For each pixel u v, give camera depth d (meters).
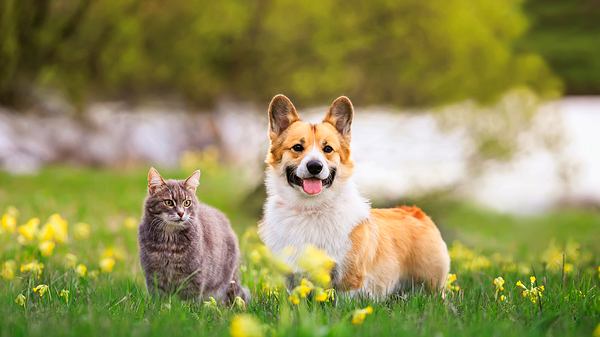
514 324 5.43
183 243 6.78
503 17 17.44
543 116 15.76
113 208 15.09
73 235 11.45
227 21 16.02
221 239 7.38
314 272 4.97
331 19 15.87
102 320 5.23
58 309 5.86
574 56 34.94
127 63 17.05
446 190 15.75
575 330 5.23
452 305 6.00
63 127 22.70
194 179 7.07
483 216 19.47
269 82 16.38
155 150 23.97
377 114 17.11
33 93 22.28
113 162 22.95
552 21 37.88
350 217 6.61
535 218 19.27
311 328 4.56
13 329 5.00
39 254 8.18
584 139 24.41
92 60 17.55
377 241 6.86
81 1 16.78
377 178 15.72
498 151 15.53
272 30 16.05
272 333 4.75
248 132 25.16
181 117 25.00
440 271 7.24
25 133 21.78
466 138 15.71
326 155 6.58
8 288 6.87
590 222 18.61
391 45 16.02
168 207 6.73
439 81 15.92
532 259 10.52
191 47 16.62
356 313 5.02
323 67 16.09
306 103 16.64
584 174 21.73
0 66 17.23
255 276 8.08
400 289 7.22
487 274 8.20
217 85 17.75
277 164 6.77
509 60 16.53
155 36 16.91
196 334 4.98
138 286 7.29
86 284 7.38
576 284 7.07
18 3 16.48
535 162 21.19
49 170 19.92
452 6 15.91
